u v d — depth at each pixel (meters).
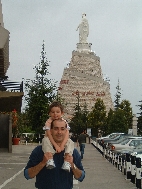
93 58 125.62
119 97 136.62
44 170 6.64
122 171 21.52
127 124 93.25
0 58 29.02
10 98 29.72
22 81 30.23
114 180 17.95
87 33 127.25
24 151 37.47
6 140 37.16
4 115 37.28
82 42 127.50
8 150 35.50
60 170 6.62
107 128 95.69
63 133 6.70
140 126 98.44
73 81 123.38
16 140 49.28
